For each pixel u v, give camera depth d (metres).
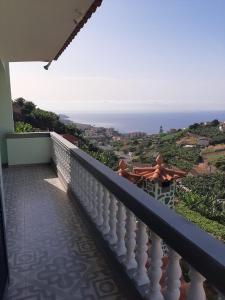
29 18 3.51
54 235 3.74
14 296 2.52
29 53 5.38
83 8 3.19
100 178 3.09
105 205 3.12
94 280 2.74
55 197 5.35
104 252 3.12
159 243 1.88
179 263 1.64
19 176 6.96
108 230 3.16
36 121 14.32
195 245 1.33
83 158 3.96
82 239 3.62
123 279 2.54
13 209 4.71
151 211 1.81
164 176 6.13
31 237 3.69
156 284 1.96
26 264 3.04
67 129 14.77
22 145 8.06
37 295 2.54
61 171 6.38
